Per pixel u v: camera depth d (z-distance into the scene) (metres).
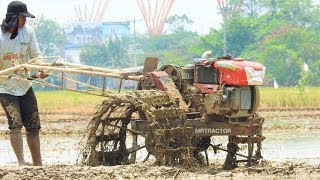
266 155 28.69
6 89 22.36
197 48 182.00
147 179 19.22
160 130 21.25
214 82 22.56
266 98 70.38
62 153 29.38
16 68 21.98
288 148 31.52
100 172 19.70
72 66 23.11
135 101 21.58
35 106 23.03
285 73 163.25
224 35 170.38
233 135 22.67
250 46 177.38
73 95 86.44
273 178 19.88
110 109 22.73
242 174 20.44
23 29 22.80
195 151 23.69
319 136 37.50
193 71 23.16
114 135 23.22
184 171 20.56
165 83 22.55
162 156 21.33
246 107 22.56
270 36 173.50
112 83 120.19
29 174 19.34
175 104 22.05
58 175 19.23
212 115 22.47
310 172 20.89
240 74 22.06
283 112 59.84
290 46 170.12
